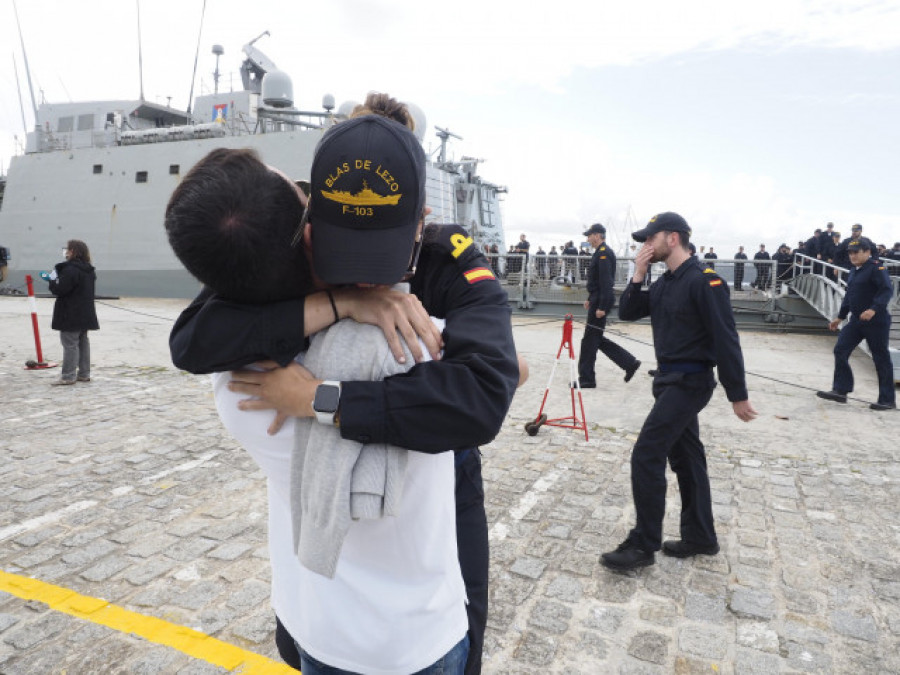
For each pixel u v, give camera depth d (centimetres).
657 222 308
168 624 258
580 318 1433
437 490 94
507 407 93
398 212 81
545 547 333
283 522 104
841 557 326
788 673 233
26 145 2052
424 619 96
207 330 88
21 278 1841
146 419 584
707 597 285
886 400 665
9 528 350
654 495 302
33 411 609
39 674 226
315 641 96
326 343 89
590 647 248
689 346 298
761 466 476
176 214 82
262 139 1509
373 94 136
